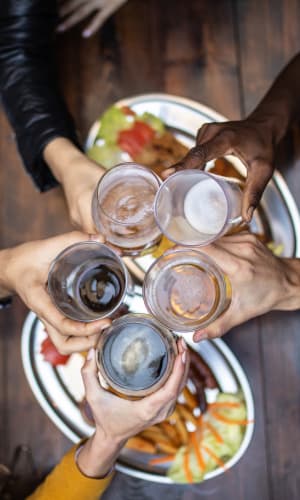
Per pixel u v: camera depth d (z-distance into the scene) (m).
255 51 0.97
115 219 0.69
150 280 0.70
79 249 0.68
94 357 0.73
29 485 0.92
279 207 0.91
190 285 0.70
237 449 0.90
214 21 0.98
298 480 0.91
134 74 0.98
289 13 0.97
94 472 0.79
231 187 0.75
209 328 0.73
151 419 0.72
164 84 0.97
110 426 0.73
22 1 0.88
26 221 0.96
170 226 0.70
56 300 0.67
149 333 0.70
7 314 0.94
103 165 0.93
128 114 0.94
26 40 0.90
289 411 0.92
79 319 0.68
